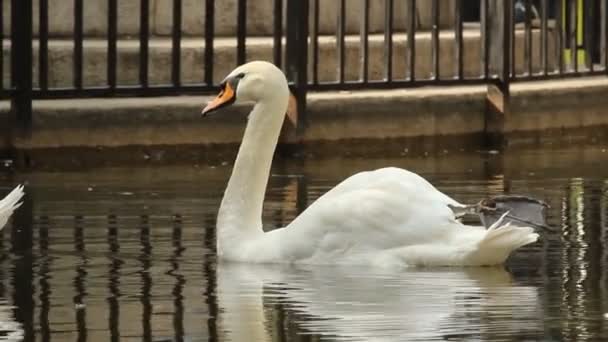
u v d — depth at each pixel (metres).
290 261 12.09
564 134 22.55
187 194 15.84
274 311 10.44
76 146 18.88
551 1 26.22
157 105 19.22
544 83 22.52
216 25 21.97
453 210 12.19
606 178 17.36
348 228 11.98
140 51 19.20
